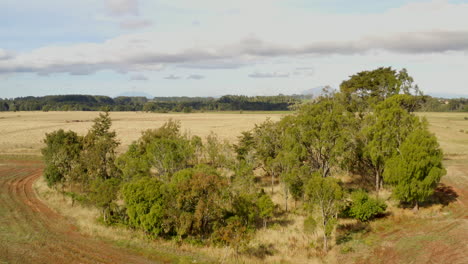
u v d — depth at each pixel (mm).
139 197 34406
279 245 34344
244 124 148375
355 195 39938
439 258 27875
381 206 39062
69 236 34812
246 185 42656
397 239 33094
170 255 30984
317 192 33906
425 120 43844
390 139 43156
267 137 55312
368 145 45406
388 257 29547
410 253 29562
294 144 45719
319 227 37500
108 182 40094
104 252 31141
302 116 49000
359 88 61188
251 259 30734
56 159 51344
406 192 38906
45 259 29031
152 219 33312
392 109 44188
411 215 39531
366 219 38531
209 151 61781
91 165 48781
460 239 30906
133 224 36156
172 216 34219
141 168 49062
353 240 34281
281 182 47156
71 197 48469
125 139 106000
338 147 43531
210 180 34812
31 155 82938
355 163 51906
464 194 45875
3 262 27609
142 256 30594
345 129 45594
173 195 35344
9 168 69562
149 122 164250
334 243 34219
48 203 46469
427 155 38344
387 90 58844
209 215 35281
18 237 33625
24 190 53406
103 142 52250
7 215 40750
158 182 36375
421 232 34188
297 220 41219
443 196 45500
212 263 29516
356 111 58969
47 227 37219
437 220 37312
